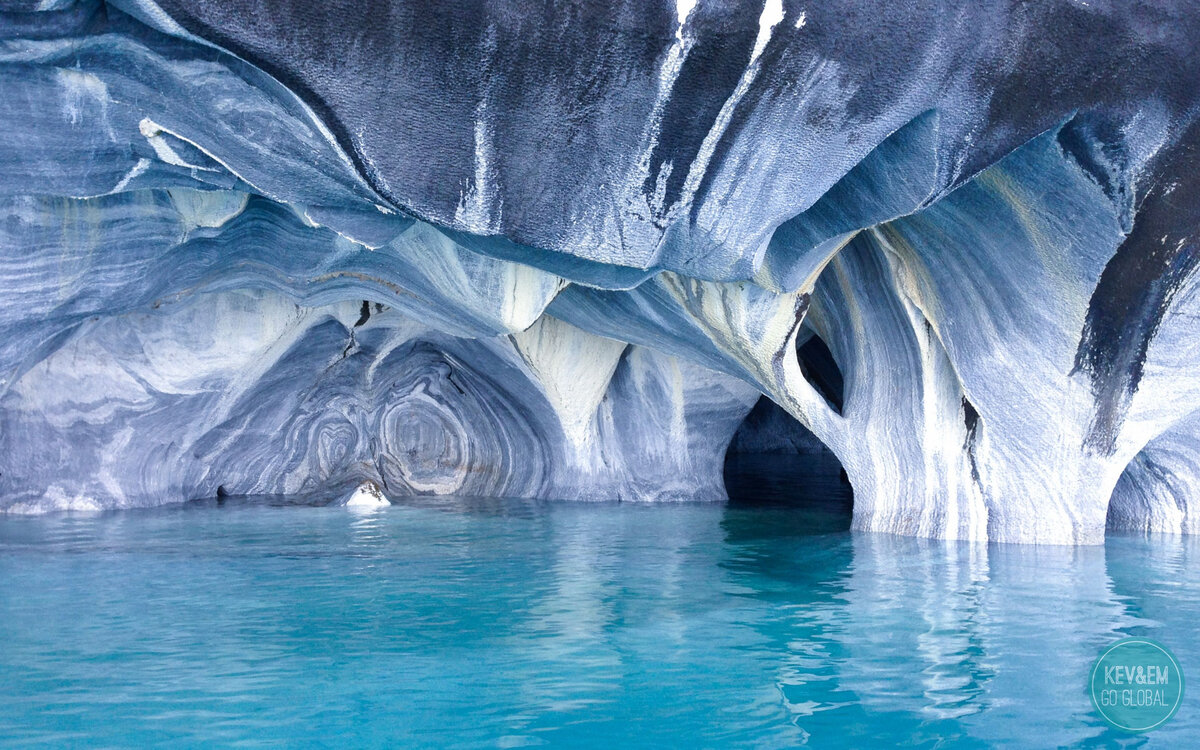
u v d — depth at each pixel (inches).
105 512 278.2
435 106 145.0
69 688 108.6
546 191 159.2
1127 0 153.5
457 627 138.4
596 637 133.0
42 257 198.8
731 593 165.2
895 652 125.6
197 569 184.9
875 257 241.1
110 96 150.0
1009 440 233.5
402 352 370.6
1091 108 168.4
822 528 264.2
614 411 358.6
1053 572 187.6
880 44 148.9
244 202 213.5
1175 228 191.8
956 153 169.8
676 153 158.4
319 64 137.3
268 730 96.0
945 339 233.8
